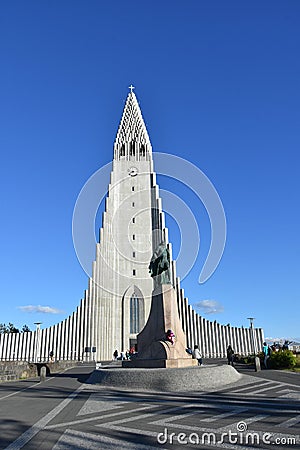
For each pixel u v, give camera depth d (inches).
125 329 2367.1
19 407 565.0
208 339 2363.4
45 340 2402.8
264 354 1178.6
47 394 719.7
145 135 2886.3
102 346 2358.5
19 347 2423.7
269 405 506.9
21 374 1127.6
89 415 482.0
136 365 936.9
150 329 983.0
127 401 585.3
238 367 1218.6
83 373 1301.7
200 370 736.3
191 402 553.6
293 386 691.4
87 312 2412.6
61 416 481.7
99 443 342.0
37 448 331.3
